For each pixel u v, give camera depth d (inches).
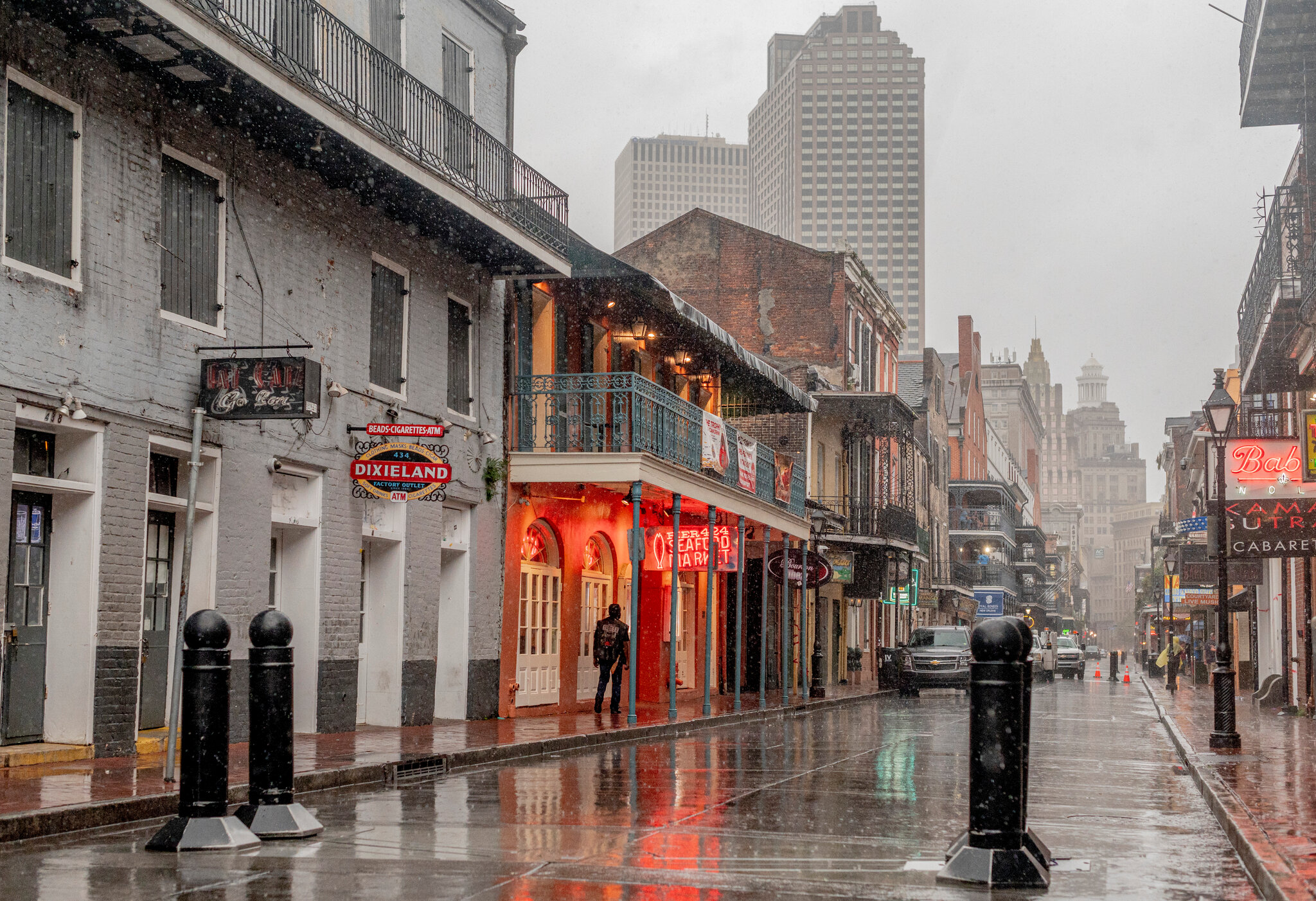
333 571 611.8
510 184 750.5
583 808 391.9
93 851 299.3
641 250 1638.8
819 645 1230.3
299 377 504.7
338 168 590.2
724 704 1027.3
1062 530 7859.3
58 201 448.5
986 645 281.6
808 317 1584.6
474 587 751.7
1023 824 282.5
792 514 1137.4
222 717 309.6
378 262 663.1
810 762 567.5
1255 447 792.3
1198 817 408.2
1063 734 815.7
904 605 2145.7
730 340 948.6
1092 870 298.2
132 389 477.7
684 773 510.3
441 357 720.3
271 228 569.0
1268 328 927.0
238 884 259.0
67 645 458.0
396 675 673.6
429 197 634.2
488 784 461.7
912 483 2004.2
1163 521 3048.7
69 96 452.1
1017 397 4776.1
